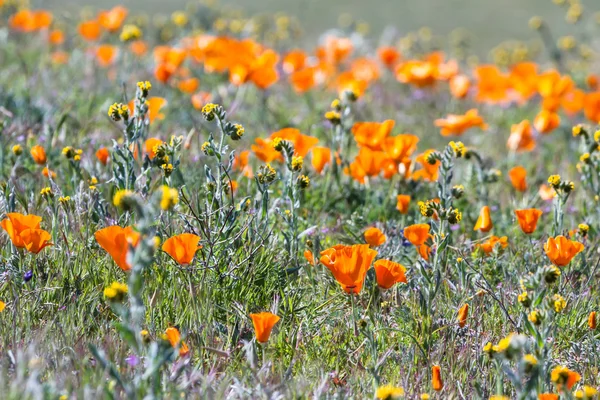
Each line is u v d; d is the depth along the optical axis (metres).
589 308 7.54
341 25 26.25
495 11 37.66
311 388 6.08
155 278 7.04
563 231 8.69
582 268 8.18
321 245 8.48
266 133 12.73
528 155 13.52
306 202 9.65
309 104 15.48
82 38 20.06
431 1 40.06
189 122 12.30
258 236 7.57
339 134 9.87
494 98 16.00
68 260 7.06
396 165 9.38
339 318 6.99
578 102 13.97
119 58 17.31
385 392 5.25
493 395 6.24
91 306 6.68
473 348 6.91
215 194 7.46
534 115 17.22
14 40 19.36
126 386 5.15
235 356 6.39
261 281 7.36
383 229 8.82
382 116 15.87
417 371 6.48
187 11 22.80
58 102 12.91
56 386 5.44
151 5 32.56
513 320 7.21
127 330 5.13
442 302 7.39
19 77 15.29
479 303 7.43
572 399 5.64
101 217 7.70
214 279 7.10
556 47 21.23
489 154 13.58
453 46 25.50
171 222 7.65
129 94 13.89
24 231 6.48
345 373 6.43
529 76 15.12
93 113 12.92
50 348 6.02
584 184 9.70
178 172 8.65
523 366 5.45
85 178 8.52
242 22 22.14
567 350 7.05
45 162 8.54
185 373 5.86
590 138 9.54
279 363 6.30
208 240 7.03
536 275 6.00
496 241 8.10
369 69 17.70
